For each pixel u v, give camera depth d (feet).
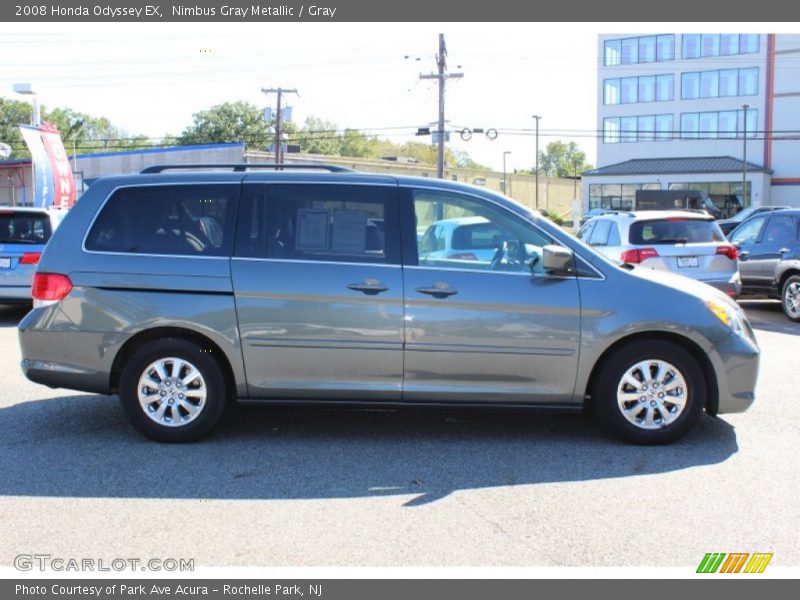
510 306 17.24
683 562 12.10
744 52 199.31
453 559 12.18
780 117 196.95
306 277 17.34
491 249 17.88
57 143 71.46
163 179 18.12
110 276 17.53
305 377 17.52
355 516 13.80
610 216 38.27
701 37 204.33
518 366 17.39
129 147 289.74
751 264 41.24
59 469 16.14
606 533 13.10
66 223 17.97
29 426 19.25
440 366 17.39
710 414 18.24
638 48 213.05
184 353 17.54
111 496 14.67
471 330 17.25
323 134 330.75
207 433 17.88
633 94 215.51
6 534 13.01
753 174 194.08
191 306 17.34
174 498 14.60
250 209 17.83
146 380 17.65
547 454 17.22
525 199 260.42
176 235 17.80
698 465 16.47
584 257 17.66
